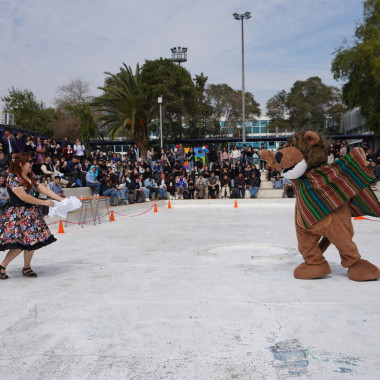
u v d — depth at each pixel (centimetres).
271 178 2361
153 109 3506
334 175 451
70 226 1146
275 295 422
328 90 5512
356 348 290
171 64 3650
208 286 464
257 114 5238
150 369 266
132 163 2198
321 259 486
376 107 2712
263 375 254
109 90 3108
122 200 1728
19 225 508
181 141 3434
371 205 466
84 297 432
